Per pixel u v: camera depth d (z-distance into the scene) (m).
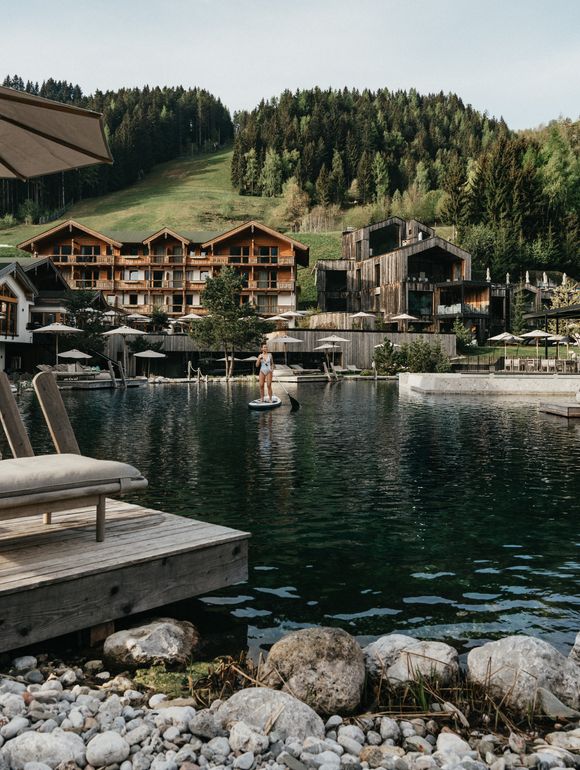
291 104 157.50
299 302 73.38
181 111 174.12
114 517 4.93
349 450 11.66
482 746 2.90
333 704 3.24
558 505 7.46
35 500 3.79
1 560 3.86
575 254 88.50
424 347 45.84
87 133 4.05
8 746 2.70
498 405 22.89
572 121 123.44
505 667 3.41
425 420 17.23
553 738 2.96
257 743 2.76
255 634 4.08
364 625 4.21
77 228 56.34
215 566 4.36
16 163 4.58
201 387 34.72
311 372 43.94
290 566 5.33
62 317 41.78
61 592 3.61
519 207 88.69
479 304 58.22
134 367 44.38
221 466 9.95
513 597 4.68
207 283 41.50
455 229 91.25
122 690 3.36
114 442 12.62
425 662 3.52
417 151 141.38
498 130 154.62
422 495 7.96
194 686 3.42
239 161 135.00
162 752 2.73
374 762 2.72
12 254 87.94
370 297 64.12
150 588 4.00
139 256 56.56
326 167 134.00
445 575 5.13
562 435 14.02
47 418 4.82
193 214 115.00
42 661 3.68
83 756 2.68
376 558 5.55
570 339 51.12
